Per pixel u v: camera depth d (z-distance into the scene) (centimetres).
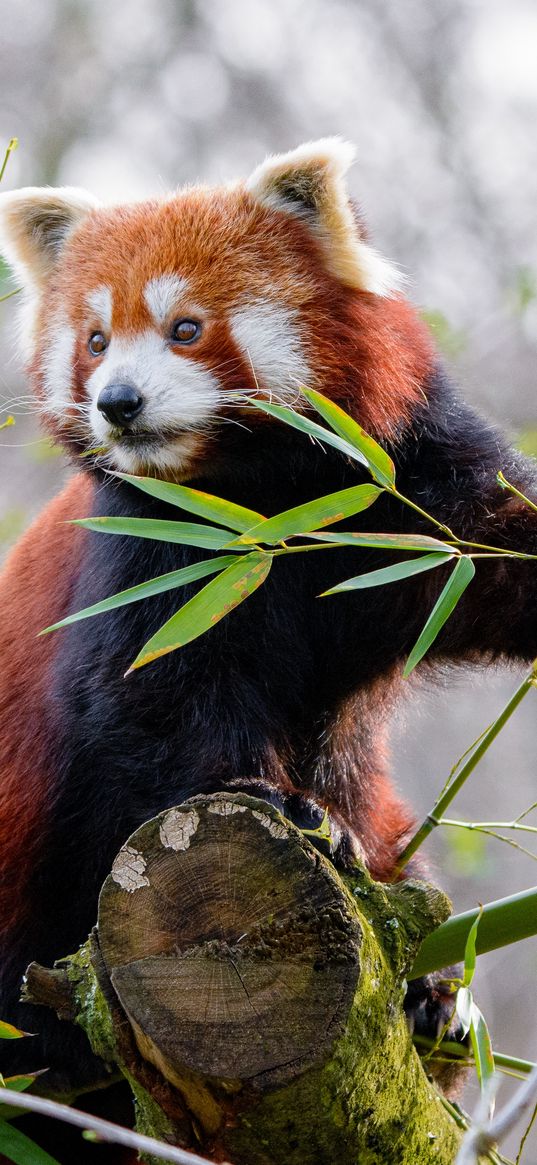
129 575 590
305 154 607
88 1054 587
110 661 576
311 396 448
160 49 2011
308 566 606
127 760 561
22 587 682
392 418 581
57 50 1962
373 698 636
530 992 1454
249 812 406
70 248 652
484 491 587
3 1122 479
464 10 1934
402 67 1923
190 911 402
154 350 577
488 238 1756
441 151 1831
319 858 403
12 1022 610
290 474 593
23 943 623
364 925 413
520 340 1562
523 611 586
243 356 576
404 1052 425
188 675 564
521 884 1515
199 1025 390
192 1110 404
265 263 593
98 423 577
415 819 699
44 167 1909
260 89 1997
